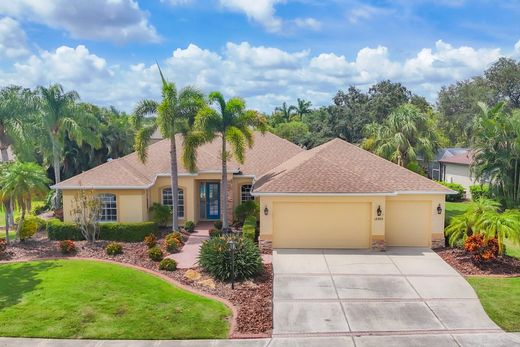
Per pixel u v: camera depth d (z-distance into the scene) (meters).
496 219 17.72
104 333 12.16
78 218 22.17
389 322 12.95
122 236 22.66
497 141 29.64
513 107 59.59
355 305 14.14
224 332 12.37
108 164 25.84
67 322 12.70
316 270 17.56
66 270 17.25
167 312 13.43
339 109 53.06
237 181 27.56
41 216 31.50
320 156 22.72
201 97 23.84
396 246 21.16
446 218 23.78
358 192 19.86
